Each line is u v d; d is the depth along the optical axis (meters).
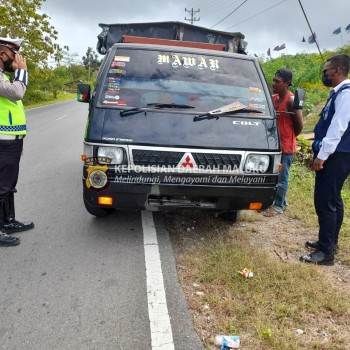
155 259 3.75
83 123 16.03
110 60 4.29
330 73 3.68
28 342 2.59
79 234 4.31
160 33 6.50
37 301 3.04
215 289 3.25
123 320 2.84
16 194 5.68
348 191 6.26
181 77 4.27
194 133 3.82
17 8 24.53
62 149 9.57
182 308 2.99
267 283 3.31
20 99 3.95
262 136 3.95
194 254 3.86
